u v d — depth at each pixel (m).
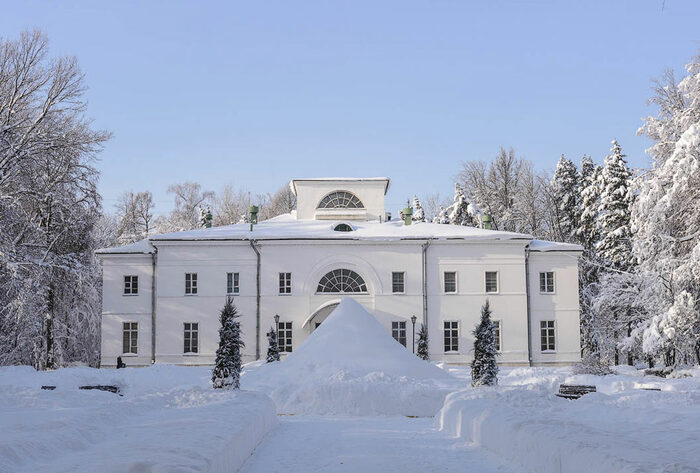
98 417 12.79
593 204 58.97
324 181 55.09
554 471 9.78
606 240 54.00
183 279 47.56
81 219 44.44
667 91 42.19
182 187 92.25
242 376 27.50
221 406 15.83
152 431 11.62
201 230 50.19
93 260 49.47
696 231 35.72
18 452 8.82
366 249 48.09
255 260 47.78
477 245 48.34
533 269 48.91
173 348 47.00
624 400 18.66
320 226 50.97
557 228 67.31
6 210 38.59
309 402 22.69
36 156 40.78
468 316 47.84
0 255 37.22
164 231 86.19
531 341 48.09
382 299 47.69
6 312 40.38
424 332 42.12
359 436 15.96
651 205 35.44
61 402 19.05
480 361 23.70
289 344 47.25
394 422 19.77
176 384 29.41
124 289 47.94
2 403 18.48
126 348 47.53
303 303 47.47
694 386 24.97
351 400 22.47
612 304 47.06
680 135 38.28
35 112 41.94
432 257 48.28
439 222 73.50
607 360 47.53
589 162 64.31
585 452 8.85
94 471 7.88
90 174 43.69
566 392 24.64
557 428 11.12
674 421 12.89
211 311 47.31
